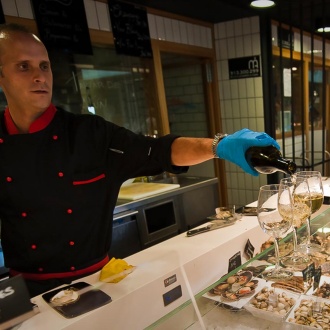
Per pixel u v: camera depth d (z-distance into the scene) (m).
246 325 0.82
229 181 3.93
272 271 1.00
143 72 3.15
